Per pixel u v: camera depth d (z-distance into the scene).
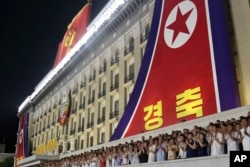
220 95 18.02
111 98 36.78
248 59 18.84
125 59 34.84
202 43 20.58
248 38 19.16
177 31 23.45
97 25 40.50
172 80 22.52
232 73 17.88
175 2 24.52
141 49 32.03
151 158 14.98
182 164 12.05
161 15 25.92
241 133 11.23
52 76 58.03
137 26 33.31
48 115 60.28
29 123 71.88
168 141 14.27
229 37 19.34
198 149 12.48
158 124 22.67
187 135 13.27
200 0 21.83
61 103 53.00
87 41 43.69
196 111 19.38
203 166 11.05
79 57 47.09
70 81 50.91
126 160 16.83
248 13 19.48
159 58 24.81
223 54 18.73
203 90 19.34
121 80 34.69
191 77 20.67
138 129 24.89
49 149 53.28
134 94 26.86
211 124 12.41
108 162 18.55
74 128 46.31
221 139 11.79
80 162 22.11
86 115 42.50
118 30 37.38
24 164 50.22
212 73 19.05
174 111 21.41
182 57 22.14
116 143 25.59
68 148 46.56
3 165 79.44
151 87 24.80
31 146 68.56
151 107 24.03
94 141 38.69
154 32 26.28
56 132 53.75
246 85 18.66
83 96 45.25
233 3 20.77
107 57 39.28
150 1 31.39
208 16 20.72
